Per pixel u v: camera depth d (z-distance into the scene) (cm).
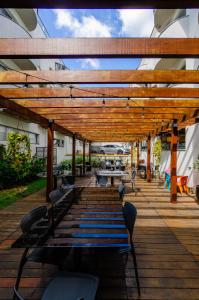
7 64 881
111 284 231
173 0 152
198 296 215
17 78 342
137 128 910
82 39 246
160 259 286
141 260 283
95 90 409
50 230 227
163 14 1026
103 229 233
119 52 243
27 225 213
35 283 233
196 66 712
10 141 842
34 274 249
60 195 358
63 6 160
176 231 387
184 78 325
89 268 254
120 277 243
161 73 327
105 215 282
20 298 130
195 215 487
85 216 279
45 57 252
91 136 1351
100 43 244
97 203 348
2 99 396
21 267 208
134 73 330
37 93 414
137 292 220
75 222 255
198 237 361
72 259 267
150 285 231
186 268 265
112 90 409
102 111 569
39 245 190
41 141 1322
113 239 208
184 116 584
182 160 851
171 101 483
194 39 240
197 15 694
